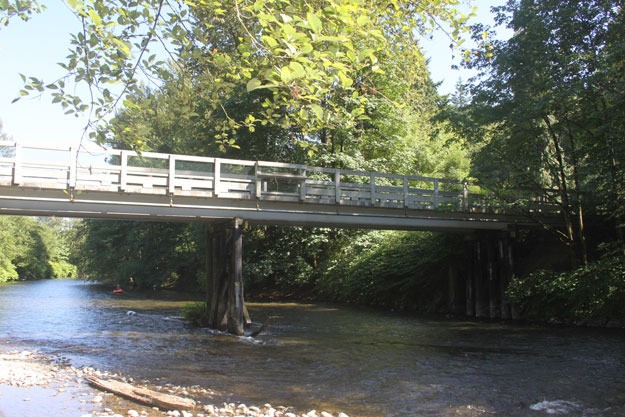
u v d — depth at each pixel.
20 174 13.50
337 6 4.29
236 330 16.09
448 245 23.61
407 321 19.92
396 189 19.25
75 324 18.70
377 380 10.12
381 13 6.79
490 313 21.03
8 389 9.07
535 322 19.11
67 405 8.12
